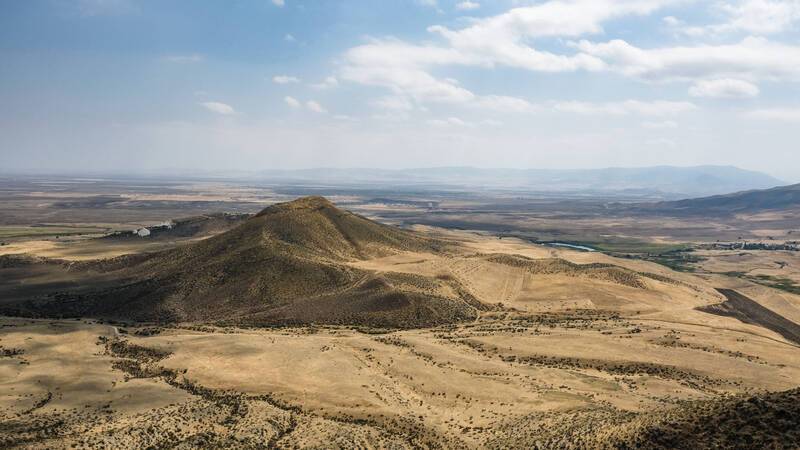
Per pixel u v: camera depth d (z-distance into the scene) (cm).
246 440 6000
